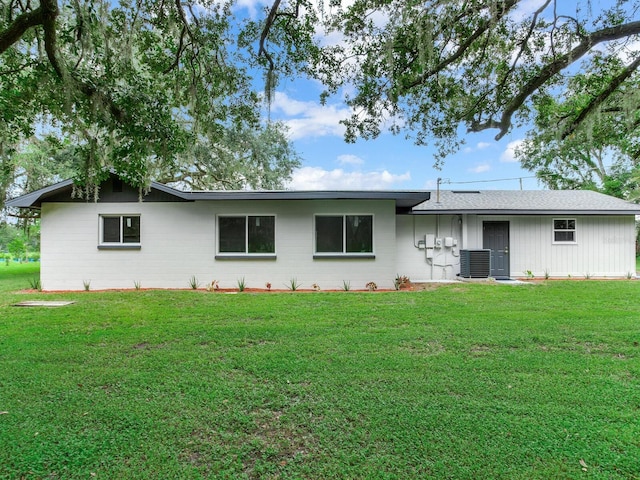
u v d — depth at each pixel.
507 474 2.06
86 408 2.83
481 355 4.02
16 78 5.43
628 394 3.03
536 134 7.17
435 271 11.50
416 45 5.30
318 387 3.21
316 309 6.53
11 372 3.56
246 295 8.19
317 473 2.09
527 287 9.30
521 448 2.29
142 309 6.59
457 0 4.78
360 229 9.55
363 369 3.62
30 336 4.84
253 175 17.16
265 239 9.64
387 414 2.73
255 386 3.25
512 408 2.80
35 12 3.98
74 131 6.11
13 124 5.78
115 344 4.48
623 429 2.50
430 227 11.62
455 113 6.45
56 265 9.49
